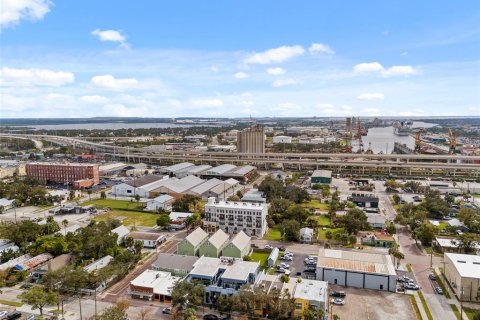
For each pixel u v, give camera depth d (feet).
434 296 390.42
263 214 593.83
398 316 351.05
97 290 402.52
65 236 530.27
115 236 517.96
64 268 410.72
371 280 408.67
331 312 358.64
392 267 422.00
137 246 501.15
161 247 535.19
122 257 451.94
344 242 544.21
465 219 611.88
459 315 352.49
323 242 556.92
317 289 372.17
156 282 400.26
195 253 490.08
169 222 622.13
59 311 357.41
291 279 402.31
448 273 422.00
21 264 444.96
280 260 486.38
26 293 353.92
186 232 604.08
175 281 394.73
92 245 471.21
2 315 337.93
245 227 594.65
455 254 433.07
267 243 554.87
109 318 315.58
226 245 485.97
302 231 570.87
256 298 347.97
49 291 361.51
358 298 386.52
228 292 371.35
